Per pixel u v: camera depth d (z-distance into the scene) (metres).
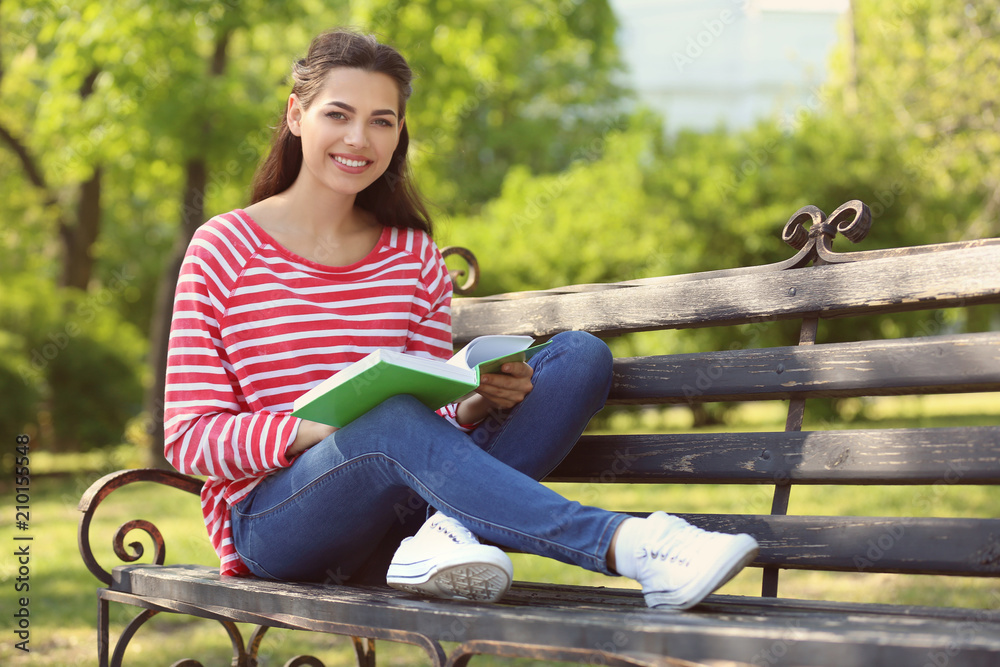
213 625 3.68
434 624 1.41
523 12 12.04
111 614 3.83
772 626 1.23
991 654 1.07
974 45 9.91
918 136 10.73
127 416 11.81
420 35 10.13
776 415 13.69
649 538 1.46
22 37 10.52
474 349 1.73
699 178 11.66
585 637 1.27
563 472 2.04
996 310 13.26
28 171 13.61
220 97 9.74
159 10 9.44
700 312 1.96
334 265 2.00
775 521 1.72
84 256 13.61
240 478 1.82
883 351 1.67
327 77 1.92
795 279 1.83
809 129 11.43
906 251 1.75
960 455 1.56
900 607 1.49
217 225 1.91
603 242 12.10
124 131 9.62
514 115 21.23
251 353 1.86
